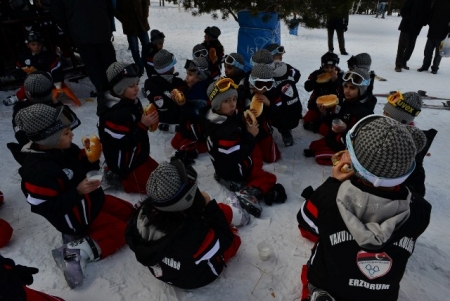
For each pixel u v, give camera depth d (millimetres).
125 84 2719
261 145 3463
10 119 4469
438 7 6395
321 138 3965
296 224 2594
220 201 2854
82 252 2158
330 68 4035
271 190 2846
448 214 2719
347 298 1539
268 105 3330
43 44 5047
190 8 5812
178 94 3430
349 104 3172
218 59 5699
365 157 1214
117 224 2367
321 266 1564
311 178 3219
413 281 2084
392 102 2408
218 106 2740
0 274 1438
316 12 4645
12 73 5605
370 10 22656
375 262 1399
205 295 2008
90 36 4434
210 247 1836
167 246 1730
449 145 3904
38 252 2354
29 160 2023
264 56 3721
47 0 5730
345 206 1356
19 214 2748
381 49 9352
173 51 8227
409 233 1379
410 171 1222
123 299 1997
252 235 2479
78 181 2176
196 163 3467
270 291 2035
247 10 5496
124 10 5863
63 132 2045
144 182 2967
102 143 2826
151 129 2963
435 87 6020
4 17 5402
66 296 2020
